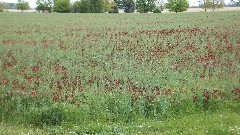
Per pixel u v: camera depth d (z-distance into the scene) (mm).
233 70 15445
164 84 13680
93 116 10852
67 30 32625
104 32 30000
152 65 16250
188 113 11266
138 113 11219
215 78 14297
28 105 11531
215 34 25719
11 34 29297
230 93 12406
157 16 56156
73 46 21953
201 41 22734
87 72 15266
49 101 11797
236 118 10531
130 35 26891
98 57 18375
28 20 48344
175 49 20312
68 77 14547
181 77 14508
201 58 17484
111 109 11305
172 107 11523
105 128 9852
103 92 12492
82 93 12469
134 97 11953
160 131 9773
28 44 22922
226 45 21047
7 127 10125
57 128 10102
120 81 13766
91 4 95250
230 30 28375
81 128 9992
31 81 13672
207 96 12000
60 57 18438
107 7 97938
